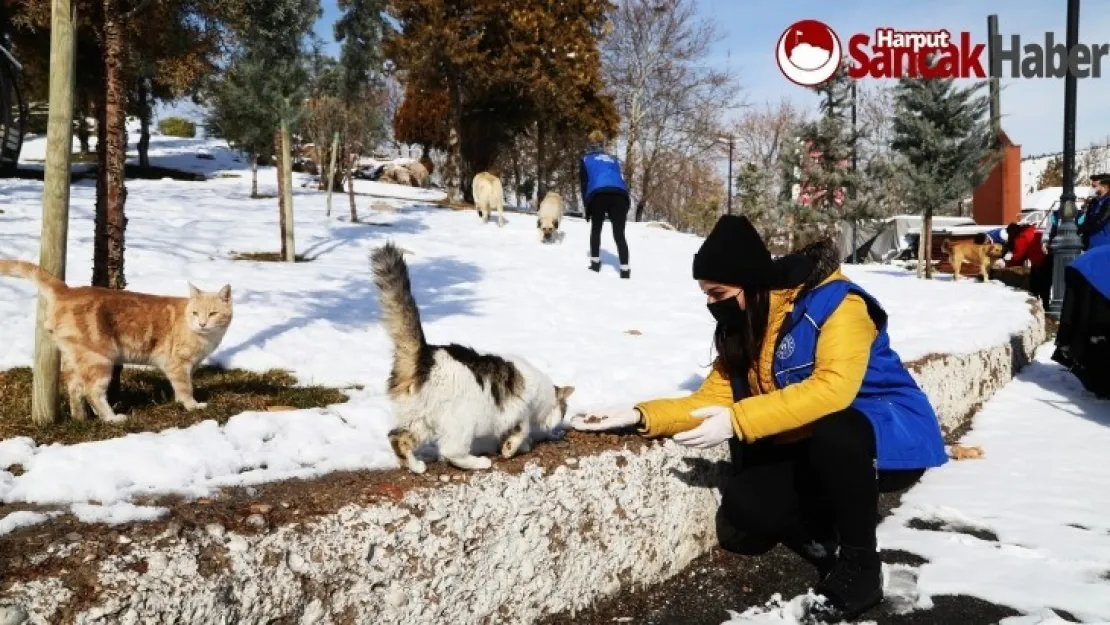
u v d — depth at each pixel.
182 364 4.06
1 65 4.34
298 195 18.64
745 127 43.12
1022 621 2.92
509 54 21.33
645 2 33.88
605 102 25.41
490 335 6.63
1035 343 9.13
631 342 6.71
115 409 3.99
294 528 2.34
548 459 3.15
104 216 4.30
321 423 3.78
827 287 3.06
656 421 3.49
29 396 4.07
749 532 3.41
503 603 2.84
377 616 2.47
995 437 5.71
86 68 18.67
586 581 3.15
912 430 3.14
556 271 10.84
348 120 19.72
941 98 13.78
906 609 3.06
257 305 6.69
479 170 25.16
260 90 13.93
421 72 20.73
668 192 44.38
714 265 3.06
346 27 21.38
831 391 2.90
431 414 2.92
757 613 3.13
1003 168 31.28
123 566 2.01
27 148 28.27
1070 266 6.61
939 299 10.23
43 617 1.83
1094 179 9.61
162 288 7.03
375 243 12.20
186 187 18.91
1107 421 6.09
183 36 7.38
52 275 3.67
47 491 2.57
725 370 3.52
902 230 24.25
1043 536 3.75
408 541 2.55
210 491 2.64
